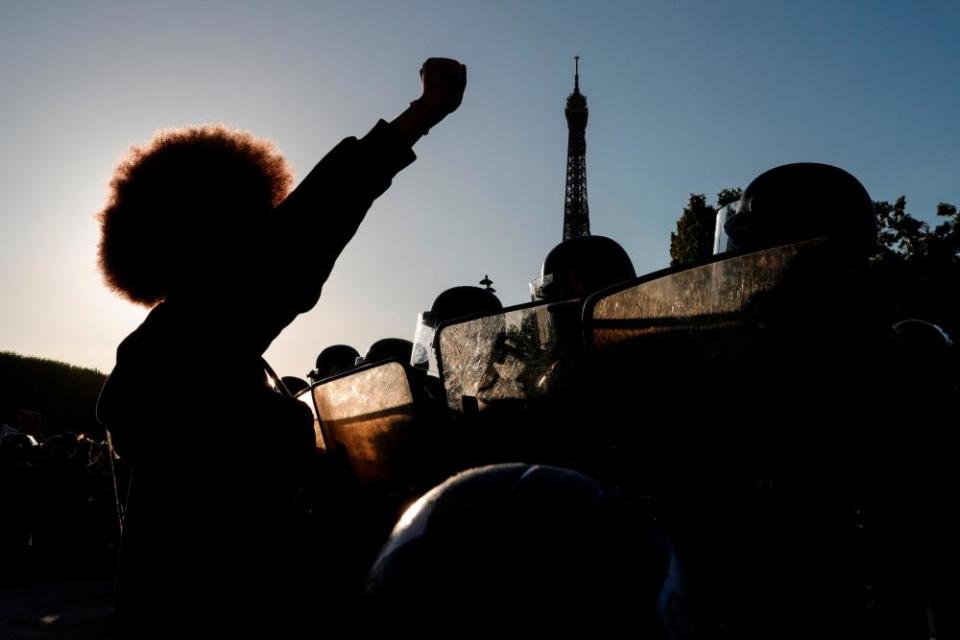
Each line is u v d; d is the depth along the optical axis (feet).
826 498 5.61
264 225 3.74
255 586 3.55
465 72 4.37
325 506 9.23
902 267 92.79
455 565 3.42
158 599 3.42
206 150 4.28
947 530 5.43
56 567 31.63
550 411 7.33
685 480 6.08
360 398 9.48
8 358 91.91
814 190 8.42
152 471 3.53
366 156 3.96
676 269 6.27
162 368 3.43
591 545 3.43
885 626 5.46
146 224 4.10
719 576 5.83
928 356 7.98
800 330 5.70
